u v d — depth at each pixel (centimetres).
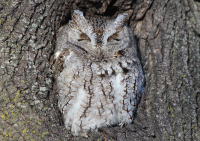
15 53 380
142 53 385
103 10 386
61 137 379
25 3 382
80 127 382
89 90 381
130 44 385
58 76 382
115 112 383
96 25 384
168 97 383
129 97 383
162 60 384
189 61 385
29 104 379
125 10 387
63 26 385
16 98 378
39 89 380
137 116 383
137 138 380
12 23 381
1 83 379
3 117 377
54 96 381
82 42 384
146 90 384
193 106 382
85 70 382
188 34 386
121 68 383
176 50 385
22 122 378
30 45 381
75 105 382
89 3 386
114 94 382
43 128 378
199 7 387
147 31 386
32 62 380
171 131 381
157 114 382
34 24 382
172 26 386
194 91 383
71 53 382
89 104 382
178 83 383
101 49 384
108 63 383
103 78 382
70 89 381
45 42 382
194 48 385
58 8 384
